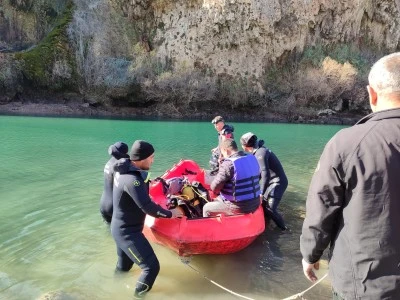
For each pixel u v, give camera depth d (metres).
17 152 9.95
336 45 28.55
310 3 27.20
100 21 26.36
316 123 25.22
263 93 26.86
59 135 13.53
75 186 6.79
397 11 29.06
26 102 24.50
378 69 1.72
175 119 23.66
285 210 5.91
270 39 26.97
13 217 5.14
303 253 1.98
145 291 3.41
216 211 4.41
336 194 1.74
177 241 3.88
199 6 26.25
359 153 1.65
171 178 5.47
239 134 16.78
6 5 26.94
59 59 25.12
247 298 3.42
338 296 1.81
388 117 1.66
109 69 25.20
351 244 1.70
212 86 26.09
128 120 21.22
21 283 3.46
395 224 1.60
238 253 4.39
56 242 4.38
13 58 23.94
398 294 1.62
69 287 3.44
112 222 3.56
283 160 10.16
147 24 26.94
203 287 3.59
